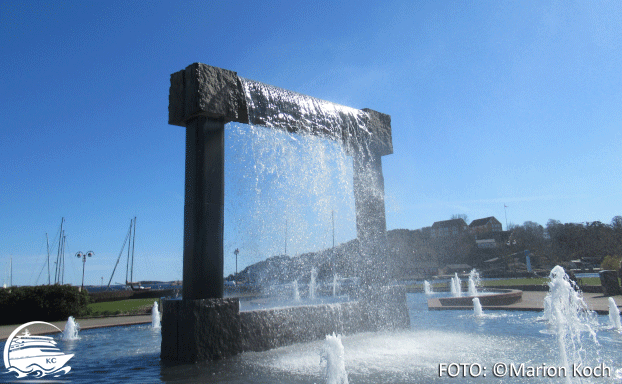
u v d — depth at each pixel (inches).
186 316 223.1
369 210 340.5
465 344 239.0
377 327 314.0
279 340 259.4
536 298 539.5
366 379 165.2
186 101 250.1
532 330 289.7
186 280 235.9
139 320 474.3
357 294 323.9
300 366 200.5
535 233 3233.3
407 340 259.3
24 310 494.0
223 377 179.2
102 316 542.3
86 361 227.0
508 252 2952.8
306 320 277.6
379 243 337.7
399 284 336.5
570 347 223.9
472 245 3139.8
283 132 296.2
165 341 232.5
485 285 984.9
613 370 170.7
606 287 523.2
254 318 249.0
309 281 459.2
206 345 221.8
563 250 3024.1
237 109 259.6
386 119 374.0
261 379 173.5
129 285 1860.2
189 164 248.7
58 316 507.8
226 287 378.0
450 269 2534.5
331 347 166.7
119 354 251.9
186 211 243.8
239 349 235.8
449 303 510.0
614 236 2930.6
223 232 244.8
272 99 285.4
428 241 2775.6
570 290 241.0
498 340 249.6
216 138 250.7
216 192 244.4
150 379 178.7
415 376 169.0
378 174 355.3
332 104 333.1
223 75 257.0
